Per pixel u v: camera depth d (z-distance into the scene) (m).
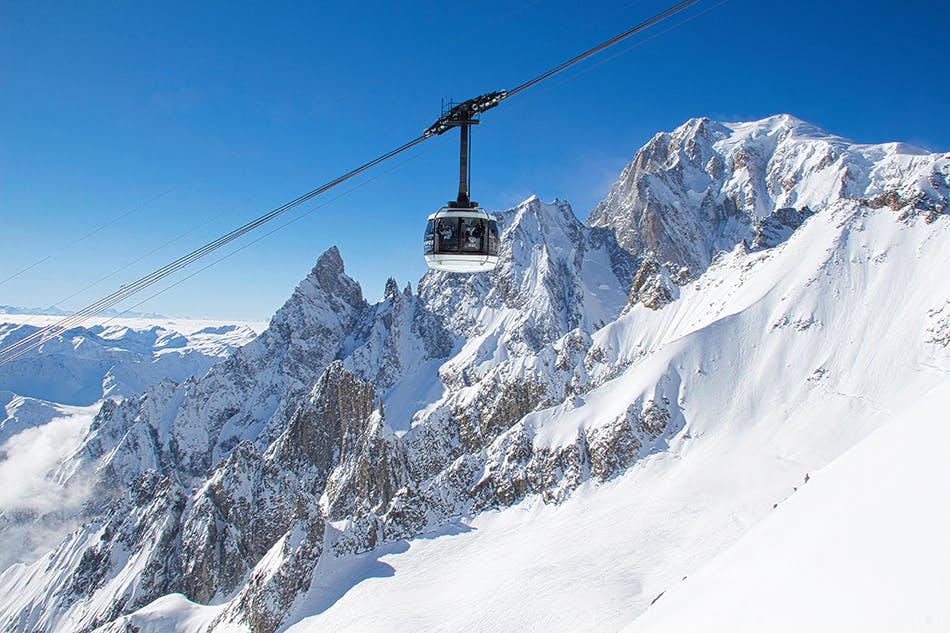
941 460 8.47
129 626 177.50
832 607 7.74
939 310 184.25
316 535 179.88
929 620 6.09
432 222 27.86
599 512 172.12
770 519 12.97
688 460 182.00
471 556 168.00
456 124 25.09
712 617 10.52
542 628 114.56
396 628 133.25
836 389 184.38
